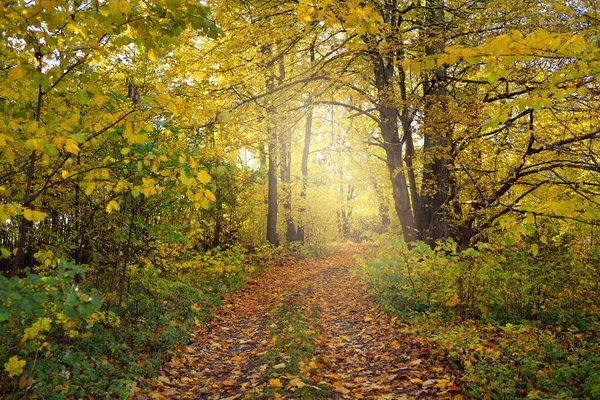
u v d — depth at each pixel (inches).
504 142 387.5
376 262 383.9
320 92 450.6
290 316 350.0
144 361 218.2
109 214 258.8
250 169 677.3
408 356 233.6
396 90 462.6
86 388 173.2
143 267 288.2
